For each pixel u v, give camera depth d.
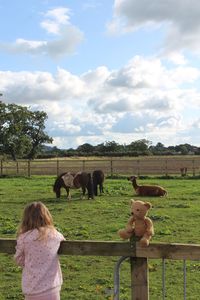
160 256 2.46
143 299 2.50
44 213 2.51
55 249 2.47
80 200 11.16
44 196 12.11
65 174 11.65
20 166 26.41
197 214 8.68
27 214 2.50
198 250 2.42
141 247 2.48
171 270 4.89
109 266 5.08
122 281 4.52
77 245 2.54
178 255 2.45
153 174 19.83
